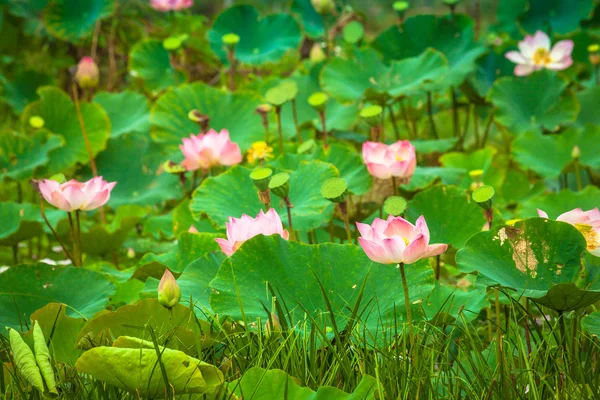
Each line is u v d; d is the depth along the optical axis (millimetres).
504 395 4473
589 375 4559
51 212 5938
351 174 5504
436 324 4766
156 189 6336
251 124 6266
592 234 4629
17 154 6352
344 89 6453
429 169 5891
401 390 4480
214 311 4660
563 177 6473
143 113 6758
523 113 6602
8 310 4922
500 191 6281
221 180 5363
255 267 4730
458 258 4566
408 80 6422
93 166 6371
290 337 4602
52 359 4613
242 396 4391
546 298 4438
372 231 4465
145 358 4332
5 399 4547
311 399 4363
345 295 4738
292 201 5305
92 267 5512
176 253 5148
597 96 6785
